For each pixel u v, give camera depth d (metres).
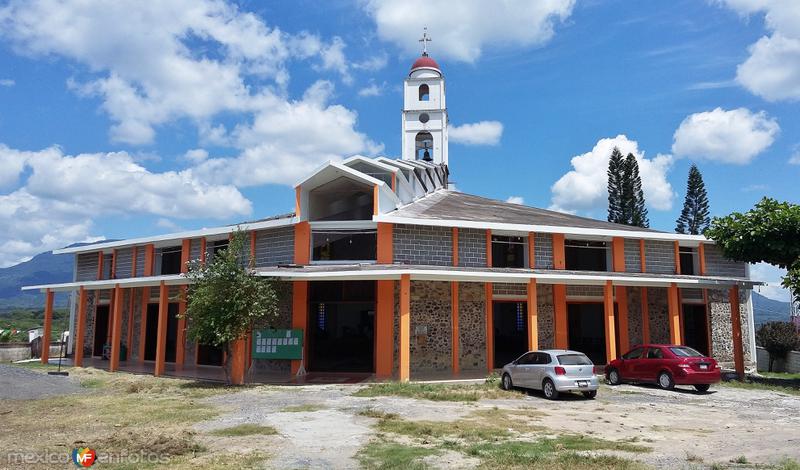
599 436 11.92
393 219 23.45
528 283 22.61
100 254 32.66
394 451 10.31
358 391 18.16
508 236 25.98
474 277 21.45
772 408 16.05
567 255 27.05
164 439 11.09
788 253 23.03
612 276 23.62
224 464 9.47
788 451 10.55
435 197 34.84
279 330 23.17
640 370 20.50
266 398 16.94
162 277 23.73
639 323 27.41
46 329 29.53
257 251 25.47
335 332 23.69
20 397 17.75
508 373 19.03
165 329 24.09
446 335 23.89
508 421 13.41
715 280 25.09
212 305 19.97
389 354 22.66
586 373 17.30
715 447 10.90
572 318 26.61
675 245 28.47
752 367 29.39
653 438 11.75
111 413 14.55
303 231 24.27
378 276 20.95
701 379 19.11
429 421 13.31
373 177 25.55
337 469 9.16
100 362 29.56
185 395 17.81
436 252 24.20
